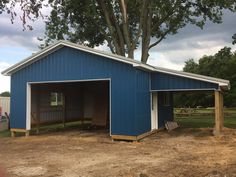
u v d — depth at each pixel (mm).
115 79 14742
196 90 15906
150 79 16391
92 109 23453
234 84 45750
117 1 27938
